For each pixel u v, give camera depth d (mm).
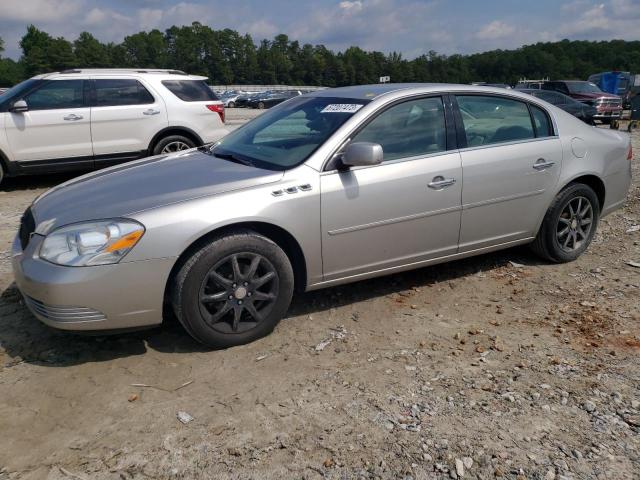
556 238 4875
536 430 2721
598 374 3219
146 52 116688
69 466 2469
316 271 3736
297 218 3531
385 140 3930
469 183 4207
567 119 4898
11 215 6793
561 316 3994
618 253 5320
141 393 3014
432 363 3340
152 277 3174
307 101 4500
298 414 2832
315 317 3957
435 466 2471
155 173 3824
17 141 7957
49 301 3072
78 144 8297
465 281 4633
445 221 4168
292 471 2438
